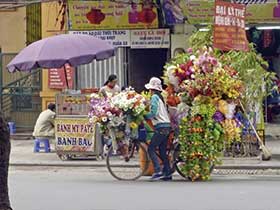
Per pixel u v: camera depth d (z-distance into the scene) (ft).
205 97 47.62
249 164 55.77
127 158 49.93
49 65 58.90
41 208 37.50
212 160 48.21
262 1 69.72
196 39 59.36
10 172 55.47
